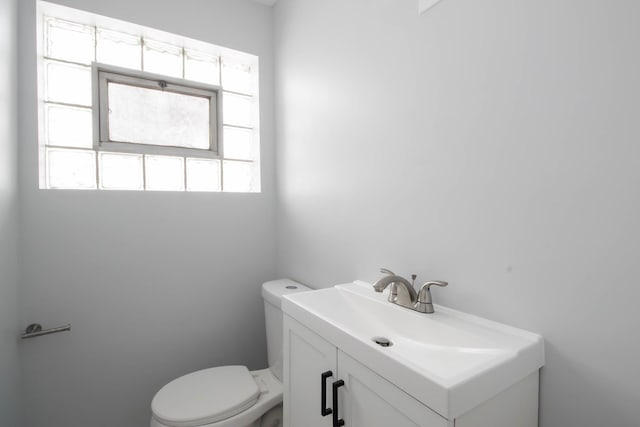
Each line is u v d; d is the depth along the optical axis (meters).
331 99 1.43
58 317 1.40
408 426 0.63
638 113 0.60
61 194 1.40
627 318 0.62
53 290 1.39
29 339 1.34
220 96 1.87
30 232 1.34
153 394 1.60
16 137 1.28
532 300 0.76
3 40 1.12
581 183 0.68
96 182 1.58
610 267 0.64
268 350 1.62
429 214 1.00
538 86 0.74
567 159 0.70
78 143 1.54
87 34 1.56
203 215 1.73
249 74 2.00
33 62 1.34
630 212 0.61
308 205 1.62
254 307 1.88
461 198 0.91
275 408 1.42
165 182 1.75
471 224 0.89
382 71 1.16
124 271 1.53
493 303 0.84
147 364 1.59
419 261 1.04
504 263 0.82
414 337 0.93
